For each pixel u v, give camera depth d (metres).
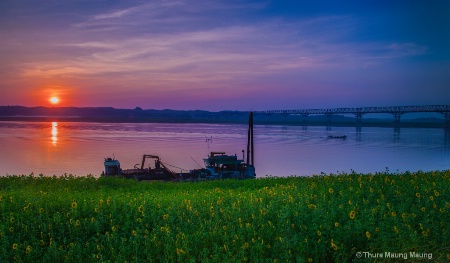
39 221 13.86
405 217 12.25
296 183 20.42
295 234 11.64
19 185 22.81
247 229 12.41
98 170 88.94
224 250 11.45
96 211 14.82
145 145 159.00
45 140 182.75
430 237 11.34
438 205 13.75
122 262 11.11
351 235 11.68
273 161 113.31
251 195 16.61
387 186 17.03
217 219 13.72
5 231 13.02
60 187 22.20
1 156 116.31
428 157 127.56
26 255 11.62
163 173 50.12
